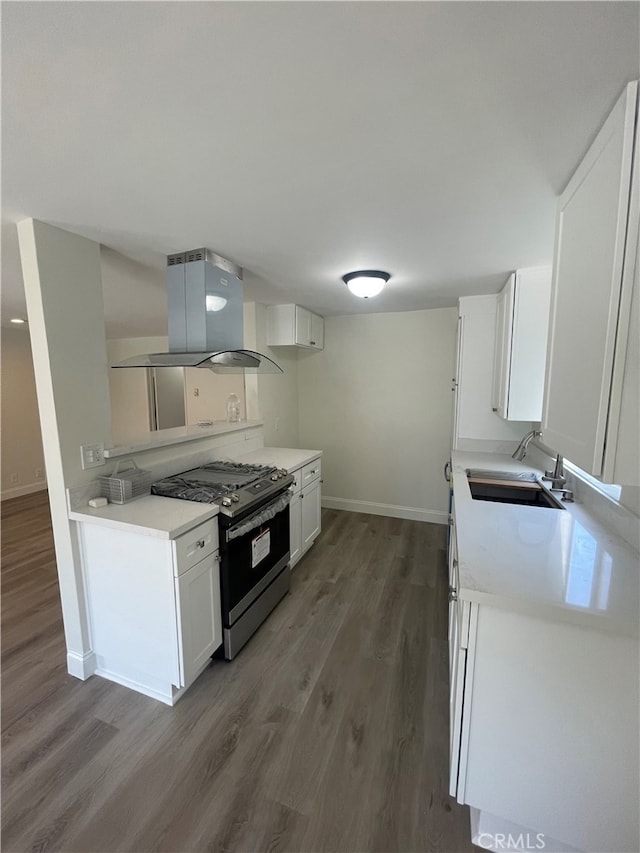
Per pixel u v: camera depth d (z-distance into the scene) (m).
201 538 1.72
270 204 1.41
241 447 3.11
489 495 2.23
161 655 1.66
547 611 0.99
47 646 2.06
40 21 0.66
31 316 1.60
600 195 0.94
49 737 1.53
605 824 1.02
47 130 0.96
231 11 0.65
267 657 1.98
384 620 2.29
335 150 1.08
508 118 0.94
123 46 0.72
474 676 1.09
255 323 3.27
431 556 3.14
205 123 0.95
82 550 1.78
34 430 4.94
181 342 1.98
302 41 0.71
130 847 1.17
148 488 2.01
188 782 1.35
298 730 1.56
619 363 0.84
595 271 0.96
